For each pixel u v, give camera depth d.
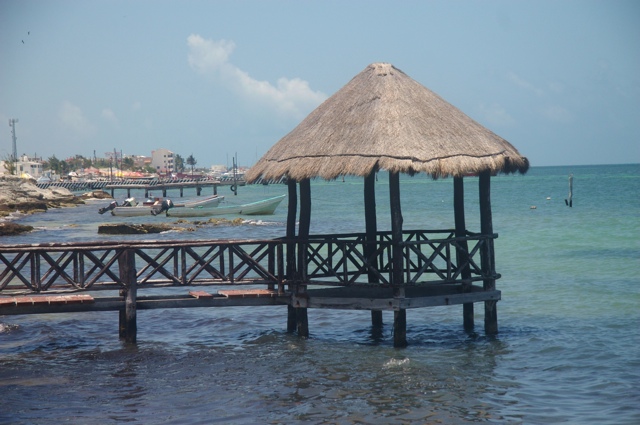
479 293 16.44
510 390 12.93
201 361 15.32
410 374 13.97
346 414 11.77
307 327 17.11
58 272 15.90
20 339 17.78
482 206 16.61
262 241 16.66
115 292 23.83
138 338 17.78
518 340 16.66
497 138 17.08
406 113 16.12
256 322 19.42
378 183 173.62
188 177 193.50
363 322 19.19
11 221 61.44
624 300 21.20
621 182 136.75
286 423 11.43
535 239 39.06
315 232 46.66
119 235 46.34
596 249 33.88
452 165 15.29
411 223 52.94
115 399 12.77
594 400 12.27
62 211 76.44
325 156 15.91
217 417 11.76
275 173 16.47
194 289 24.25
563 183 141.88
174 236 45.28
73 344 17.09
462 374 13.96
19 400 12.72
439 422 11.35
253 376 14.09
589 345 15.98
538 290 23.41
